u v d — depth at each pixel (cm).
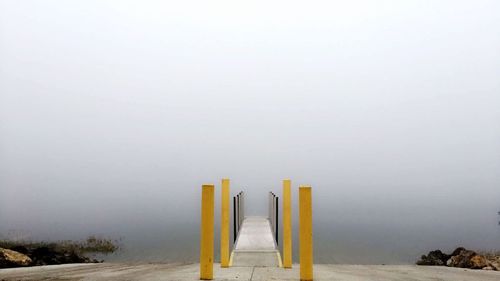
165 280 849
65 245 2230
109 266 1312
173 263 1527
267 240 1455
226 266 1056
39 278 913
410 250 2358
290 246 1072
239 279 852
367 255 2130
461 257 1516
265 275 909
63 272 1055
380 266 1319
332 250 2352
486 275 1053
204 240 852
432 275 1020
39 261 1461
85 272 1048
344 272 1044
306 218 836
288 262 1062
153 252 2212
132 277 907
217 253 2083
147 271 1053
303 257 833
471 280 933
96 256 2030
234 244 1388
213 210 860
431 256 1759
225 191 1083
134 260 1869
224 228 1074
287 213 1090
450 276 1007
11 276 960
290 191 1102
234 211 1493
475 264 1420
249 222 1952
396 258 2002
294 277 879
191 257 2006
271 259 1178
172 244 2603
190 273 968
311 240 837
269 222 1944
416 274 1039
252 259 1177
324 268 1191
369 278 913
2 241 2006
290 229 1081
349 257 2047
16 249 1575
